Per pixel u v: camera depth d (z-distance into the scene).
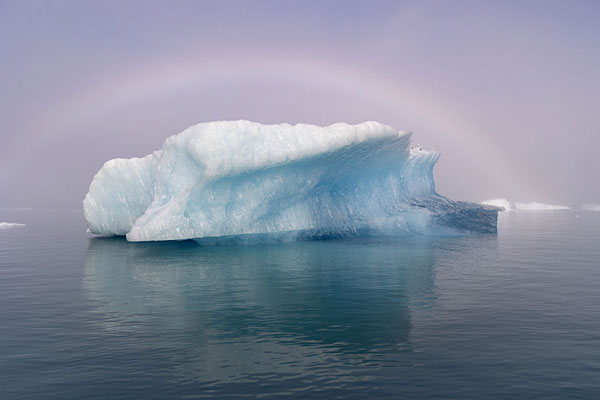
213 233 16.56
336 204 20.58
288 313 6.75
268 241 18.27
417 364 4.60
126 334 5.72
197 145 15.07
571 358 4.74
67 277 10.21
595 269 10.84
